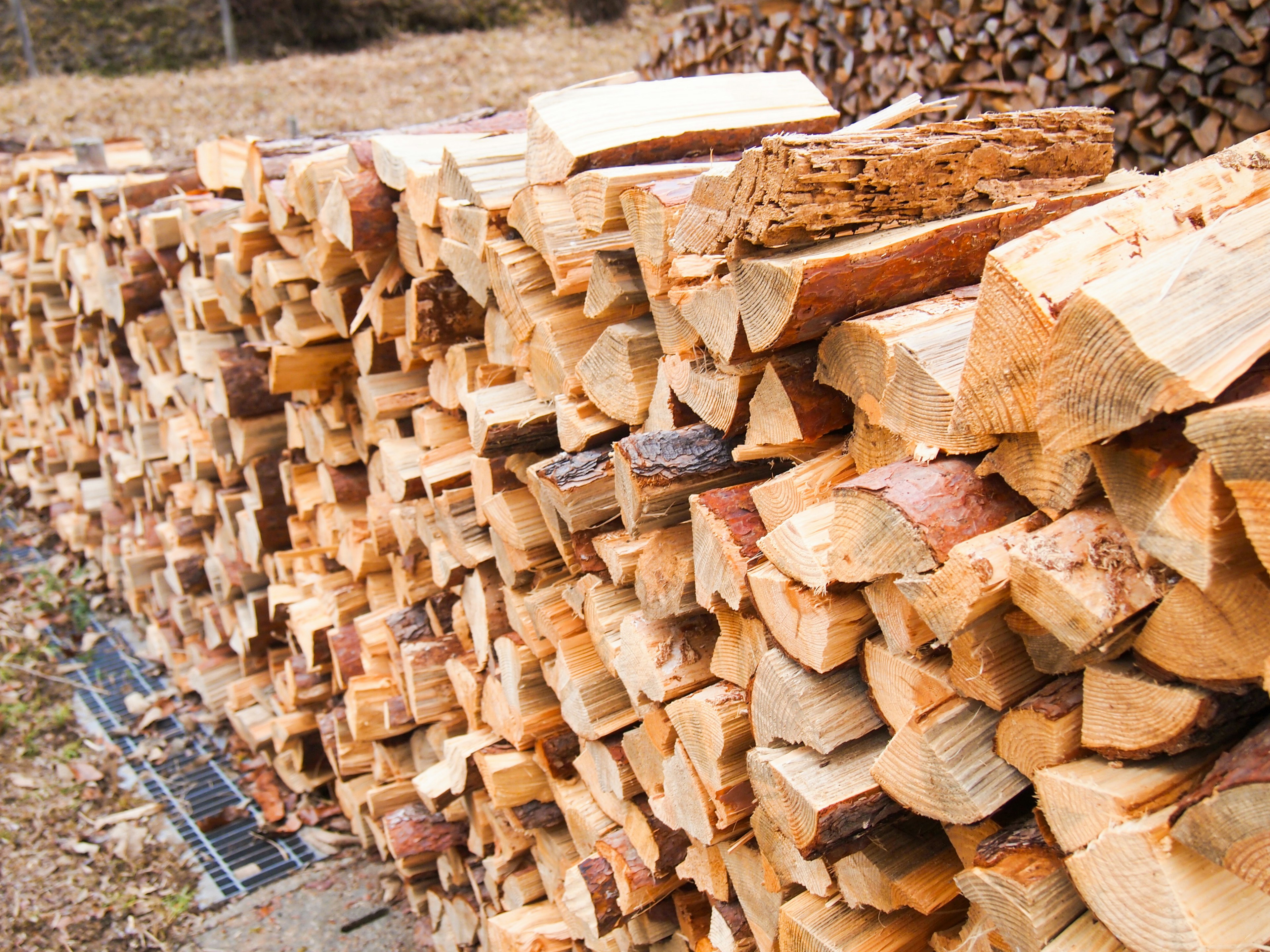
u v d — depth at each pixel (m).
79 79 13.73
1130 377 1.00
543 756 2.52
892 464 1.33
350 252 2.82
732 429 1.70
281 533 3.86
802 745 1.57
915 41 5.13
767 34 6.04
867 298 1.45
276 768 4.03
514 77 12.45
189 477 4.36
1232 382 0.97
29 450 6.54
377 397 2.87
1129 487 1.08
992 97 4.89
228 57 15.18
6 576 5.72
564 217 1.98
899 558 1.25
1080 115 1.78
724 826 1.78
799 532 1.42
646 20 15.59
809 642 1.45
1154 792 1.08
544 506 2.08
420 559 3.03
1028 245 1.17
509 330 2.31
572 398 2.08
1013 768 1.31
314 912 3.37
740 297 1.48
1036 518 1.21
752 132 2.08
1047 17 4.46
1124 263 1.19
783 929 1.69
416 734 3.30
